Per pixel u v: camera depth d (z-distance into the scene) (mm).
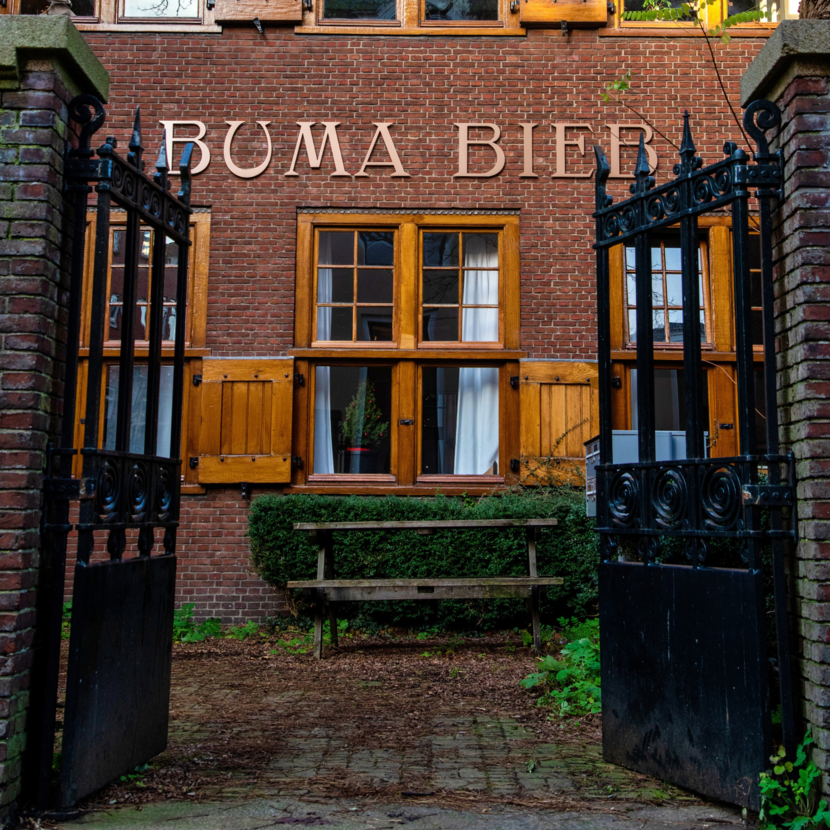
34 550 3189
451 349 8086
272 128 8258
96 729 3277
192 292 8062
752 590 3129
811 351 3162
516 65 8352
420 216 8211
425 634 7199
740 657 3164
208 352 7977
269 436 7859
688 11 6988
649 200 3836
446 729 4426
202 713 4738
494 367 8234
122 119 8234
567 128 8320
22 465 3137
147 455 3809
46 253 3250
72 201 3516
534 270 8164
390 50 8359
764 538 3170
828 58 3252
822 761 2984
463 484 7957
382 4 8523
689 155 3645
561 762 3850
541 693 5219
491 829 3012
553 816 3150
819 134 3238
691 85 8336
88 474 3244
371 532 7156
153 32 8320
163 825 3035
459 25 8414
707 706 3307
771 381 3223
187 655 6523
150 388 3881
